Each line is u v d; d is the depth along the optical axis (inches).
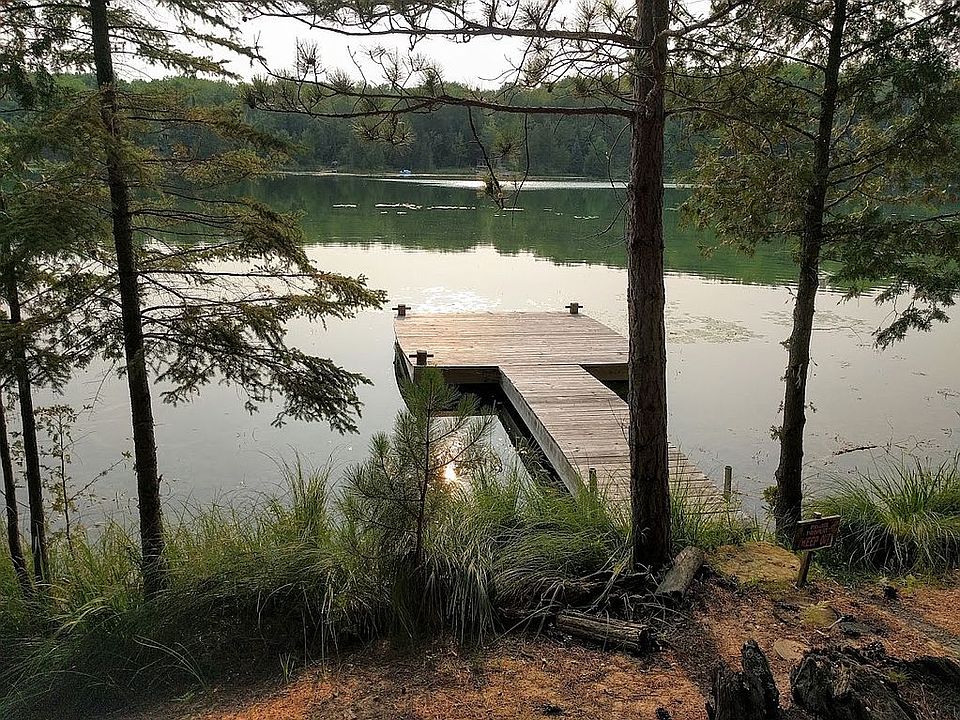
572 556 162.6
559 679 124.6
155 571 156.7
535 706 117.1
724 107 183.3
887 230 193.3
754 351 520.1
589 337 543.2
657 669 127.0
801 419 219.5
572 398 397.4
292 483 213.8
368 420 393.7
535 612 142.4
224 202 160.7
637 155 144.6
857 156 197.9
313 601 145.5
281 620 144.7
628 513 185.5
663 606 145.9
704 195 213.8
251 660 136.5
